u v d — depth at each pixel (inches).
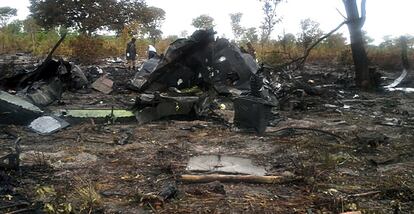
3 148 307.7
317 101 555.2
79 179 240.8
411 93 699.4
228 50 563.2
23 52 1210.6
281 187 235.3
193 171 259.3
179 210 201.3
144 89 565.0
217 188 226.4
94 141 330.0
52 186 223.3
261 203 210.8
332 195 222.1
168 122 406.9
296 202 212.8
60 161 276.1
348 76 862.5
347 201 212.1
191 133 362.6
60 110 438.9
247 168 266.5
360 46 740.0
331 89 688.4
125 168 263.9
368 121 439.2
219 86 543.8
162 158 286.8
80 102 514.0
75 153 294.7
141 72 629.9
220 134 358.9
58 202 204.7
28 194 217.6
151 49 760.3
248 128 369.7
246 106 369.1
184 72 558.9
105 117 404.2
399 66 1116.5
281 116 454.6
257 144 328.8
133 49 861.2
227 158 288.7
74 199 211.2
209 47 556.7
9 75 534.3
